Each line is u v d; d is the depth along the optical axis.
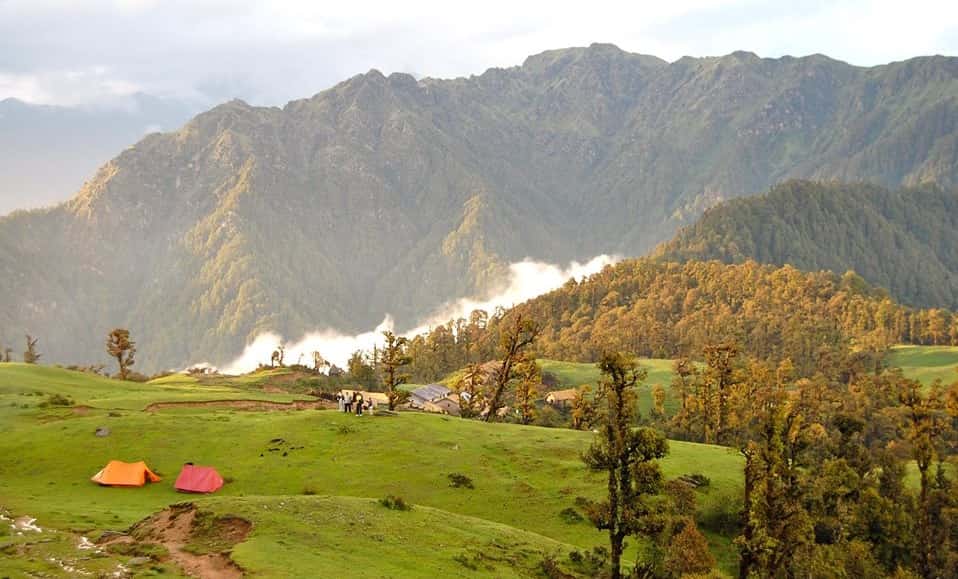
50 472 64.38
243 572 33.75
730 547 64.75
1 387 99.75
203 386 151.38
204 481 61.16
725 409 119.56
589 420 120.94
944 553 75.19
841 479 75.31
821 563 61.34
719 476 74.62
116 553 37.88
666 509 55.41
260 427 78.50
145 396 106.62
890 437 149.50
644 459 47.16
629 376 49.38
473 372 132.12
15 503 52.88
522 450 76.12
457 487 64.69
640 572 49.44
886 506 74.56
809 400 147.00
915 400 78.94
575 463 72.31
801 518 52.91
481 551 44.62
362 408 87.94
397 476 66.00
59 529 43.62
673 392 193.12
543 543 50.47
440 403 160.62
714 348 121.50
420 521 47.81
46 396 95.62
